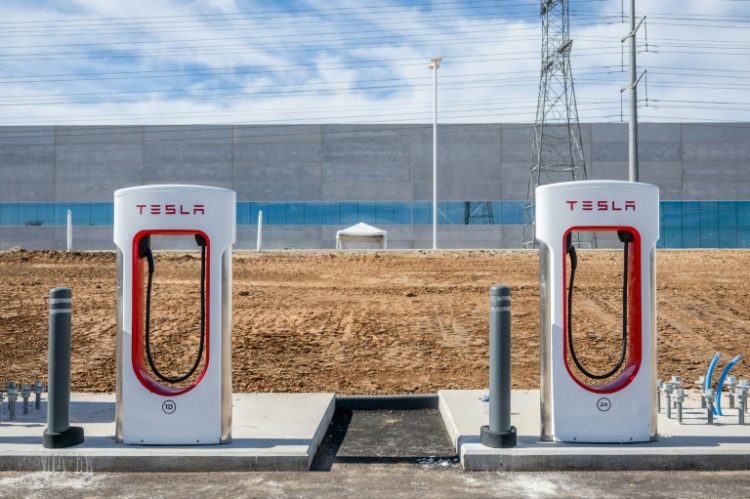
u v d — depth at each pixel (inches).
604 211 255.1
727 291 604.1
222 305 252.1
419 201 1691.7
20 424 283.4
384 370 398.3
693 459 237.1
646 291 255.9
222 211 253.4
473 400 324.2
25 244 1704.0
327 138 1697.8
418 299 574.6
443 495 212.5
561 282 255.0
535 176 1694.1
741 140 1718.8
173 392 249.6
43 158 1708.9
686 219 1710.1
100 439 257.3
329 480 228.4
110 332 465.4
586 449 241.0
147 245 262.1
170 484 222.8
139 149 1704.0
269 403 321.1
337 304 555.8
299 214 1694.1
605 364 406.6
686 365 405.1
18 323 484.1
